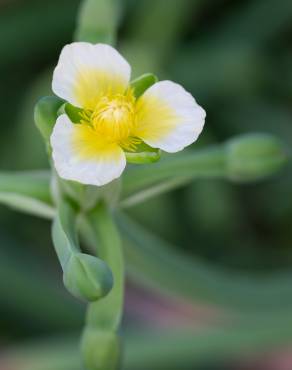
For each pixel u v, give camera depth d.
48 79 0.37
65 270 0.22
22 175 0.25
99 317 0.23
